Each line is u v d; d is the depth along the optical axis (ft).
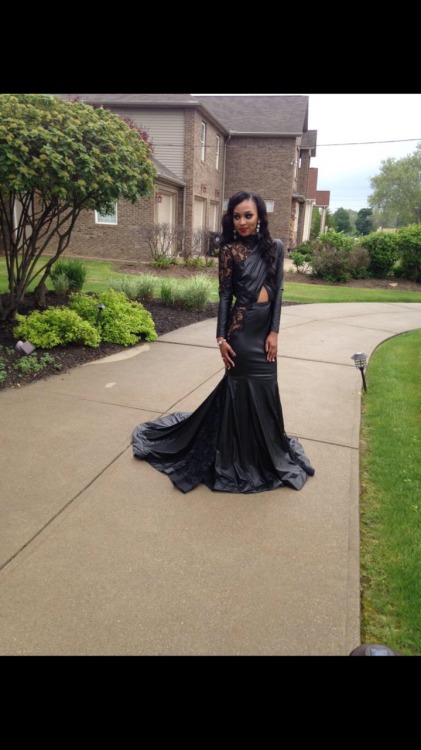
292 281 54.80
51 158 16.46
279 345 23.47
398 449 12.66
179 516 9.50
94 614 7.02
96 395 15.51
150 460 11.48
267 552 8.52
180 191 63.77
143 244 55.62
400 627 7.02
